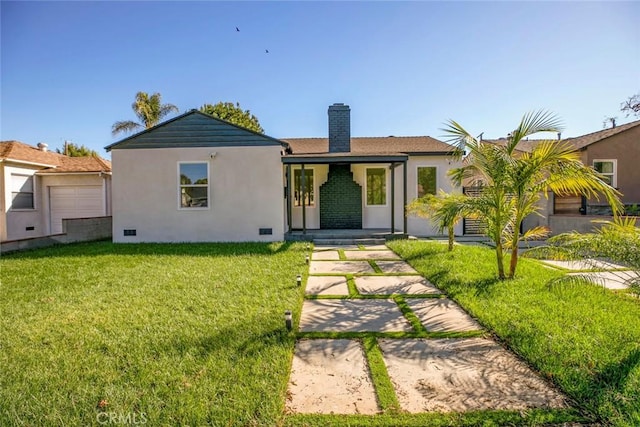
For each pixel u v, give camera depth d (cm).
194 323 378
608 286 530
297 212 1327
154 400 233
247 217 1138
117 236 1143
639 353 286
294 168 1325
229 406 227
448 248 848
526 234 576
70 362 290
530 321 369
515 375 270
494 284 530
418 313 426
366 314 424
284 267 685
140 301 463
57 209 1470
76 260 787
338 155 1116
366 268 712
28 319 397
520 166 536
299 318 408
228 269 666
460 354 309
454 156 602
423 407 229
